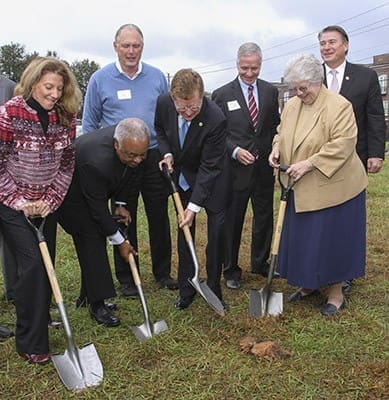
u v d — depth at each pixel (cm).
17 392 290
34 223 320
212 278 383
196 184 365
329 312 380
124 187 386
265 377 299
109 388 291
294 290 441
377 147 422
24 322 309
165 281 445
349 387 288
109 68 420
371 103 421
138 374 304
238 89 434
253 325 360
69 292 438
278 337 347
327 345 333
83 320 374
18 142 292
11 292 410
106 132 346
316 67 353
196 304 401
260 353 319
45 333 312
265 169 446
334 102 356
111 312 380
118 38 406
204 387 291
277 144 399
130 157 326
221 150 364
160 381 296
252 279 468
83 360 303
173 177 382
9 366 312
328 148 351
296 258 379
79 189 346
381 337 345
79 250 366
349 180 366
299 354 323
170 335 344
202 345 336
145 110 418
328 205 363
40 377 304
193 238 407
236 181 433
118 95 416
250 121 432
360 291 431
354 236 376
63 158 315
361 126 427
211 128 355
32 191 306
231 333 350
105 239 369
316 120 360
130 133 318
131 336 352
